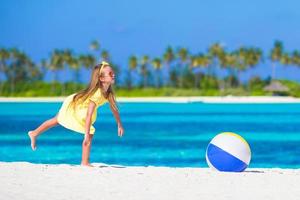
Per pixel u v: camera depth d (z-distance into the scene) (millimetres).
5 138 26969
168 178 9531
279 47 113812
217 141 10930
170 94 106375
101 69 10805
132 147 23172
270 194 8367
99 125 36406
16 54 119625
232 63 114688
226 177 9719
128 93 107500
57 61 115062
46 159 19047
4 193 8180
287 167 17484
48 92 114438
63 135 27766
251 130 32125
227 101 89688
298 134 29500
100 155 20500
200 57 116062
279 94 100938
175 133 29906
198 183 9148
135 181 9234
